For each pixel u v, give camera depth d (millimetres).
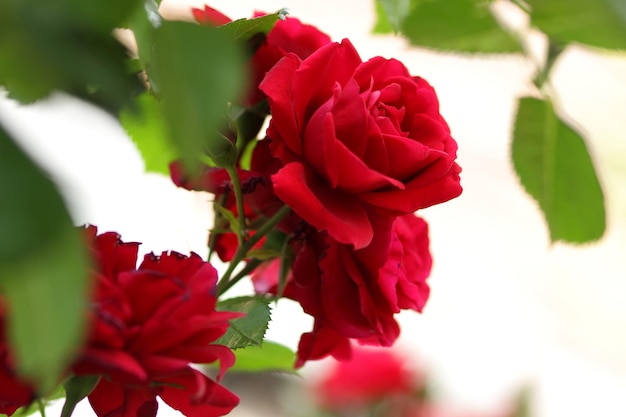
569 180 623
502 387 1861
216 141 563
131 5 419
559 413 1877
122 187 870
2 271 397
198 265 531
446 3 556
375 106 578
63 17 411
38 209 388
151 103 575
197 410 557
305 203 552
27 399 494
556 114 620
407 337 1937
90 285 467
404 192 566
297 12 1797
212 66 413
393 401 1125
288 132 565
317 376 1148
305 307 599
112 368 495
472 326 1993
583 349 2051
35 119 815
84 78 421
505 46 561
